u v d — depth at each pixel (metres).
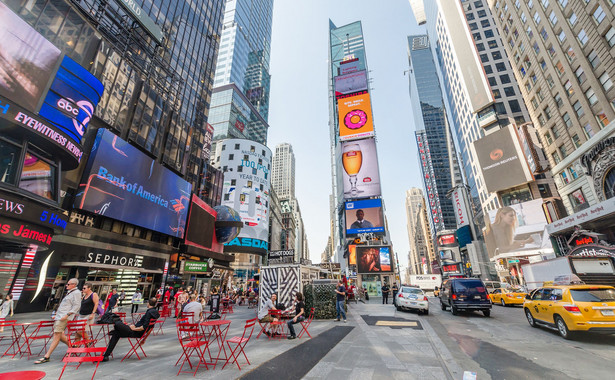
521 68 39.62
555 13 30.30
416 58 171.75
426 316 15.70
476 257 71.62
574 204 30.88
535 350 7.40
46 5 17.41
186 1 50.12
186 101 48.56
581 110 28.44
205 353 7.05
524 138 42.31
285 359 6.32
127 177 22.31
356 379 4.93
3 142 12.37
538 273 23.28
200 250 34.44
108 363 6.09
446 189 135.12
